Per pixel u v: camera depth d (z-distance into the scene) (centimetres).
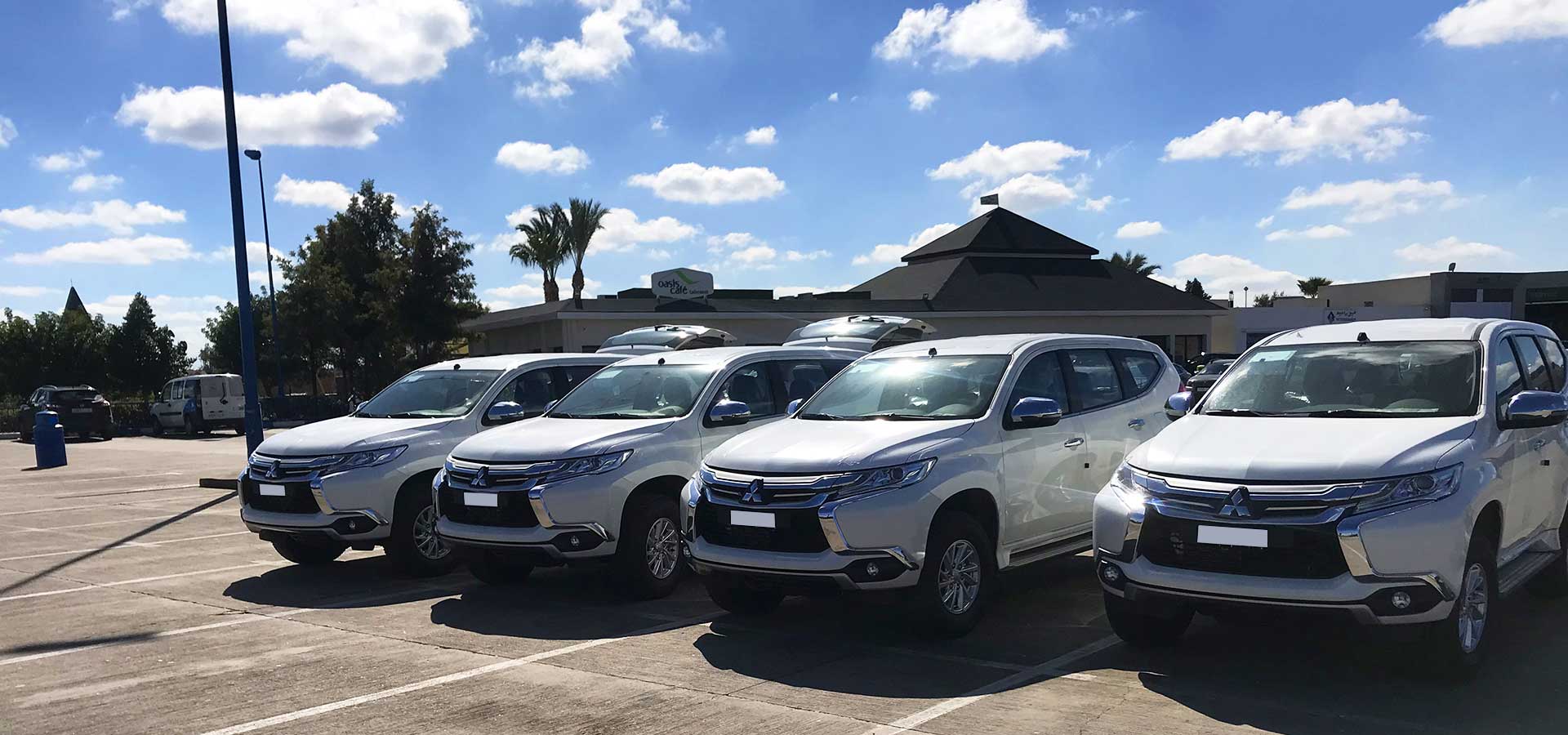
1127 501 554
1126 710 501
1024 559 694
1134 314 4047
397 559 871
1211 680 545
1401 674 542
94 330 5088
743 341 3075
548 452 752
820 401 775
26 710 541
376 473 854
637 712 514
